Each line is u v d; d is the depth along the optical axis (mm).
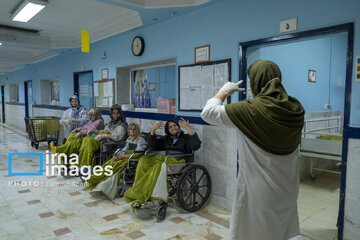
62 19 4645
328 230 2645
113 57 5059
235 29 2951
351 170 2154
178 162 3045
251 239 1198
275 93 1104
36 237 2434
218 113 1140
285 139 1090
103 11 4199
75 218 2826
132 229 2604
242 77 2920
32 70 9281
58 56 7230
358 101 2100
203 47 3307
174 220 2818
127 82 5117
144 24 4000
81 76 6500
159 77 4512
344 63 5191
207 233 2551
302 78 4262
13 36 5492
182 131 3254
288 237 1272
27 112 10172
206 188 3330
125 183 3363
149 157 3125
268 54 3592
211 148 3258
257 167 1144
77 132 4594
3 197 3387
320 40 4594
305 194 3650
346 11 2127
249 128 1098
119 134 3963
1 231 2537
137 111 4629
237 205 1215
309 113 4375
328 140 3539
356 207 2137
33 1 3637
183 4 3203
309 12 2346
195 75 3428
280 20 2549
